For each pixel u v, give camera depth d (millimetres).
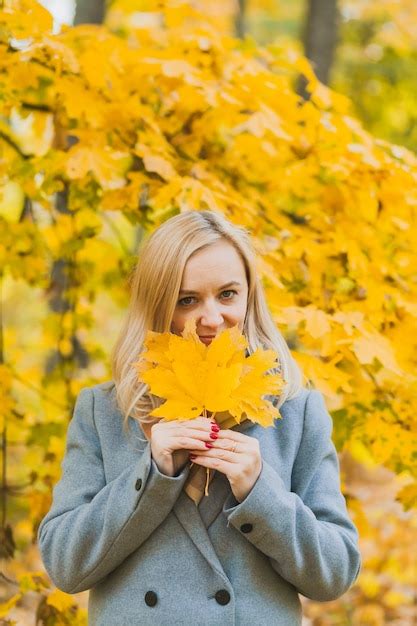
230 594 1637
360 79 6887
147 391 1785
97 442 1855
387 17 7227
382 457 2490
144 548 1688
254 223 2600
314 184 2771
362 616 4133
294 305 2475
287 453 1778
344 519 1739
